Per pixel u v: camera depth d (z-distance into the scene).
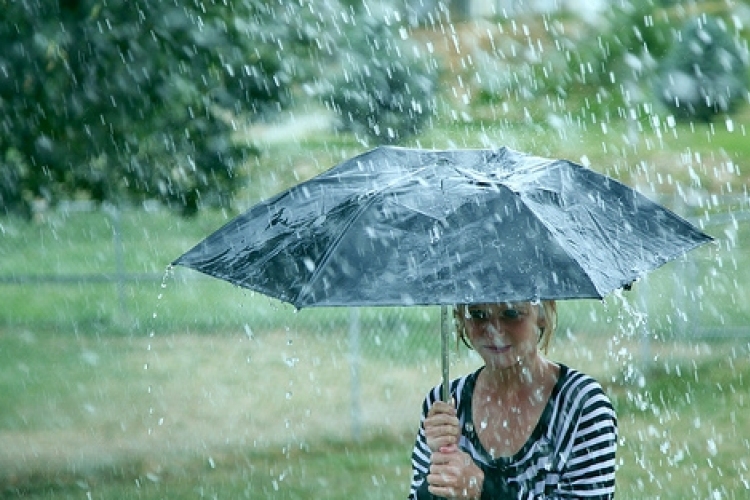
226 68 10.72
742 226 20.52
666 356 15.87
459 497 4.55
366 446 12.65
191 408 14.34
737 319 17.20
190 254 4.54
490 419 4.67
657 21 34.06
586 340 16.59
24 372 16.36
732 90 32.62
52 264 22.62
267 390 15.04
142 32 10.03
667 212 4.62
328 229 4.27
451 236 4.07
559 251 4.00
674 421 13.20
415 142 29.86
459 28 37.75
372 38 17.56
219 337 18.14
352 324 13.20
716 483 10.91
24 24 9.70
